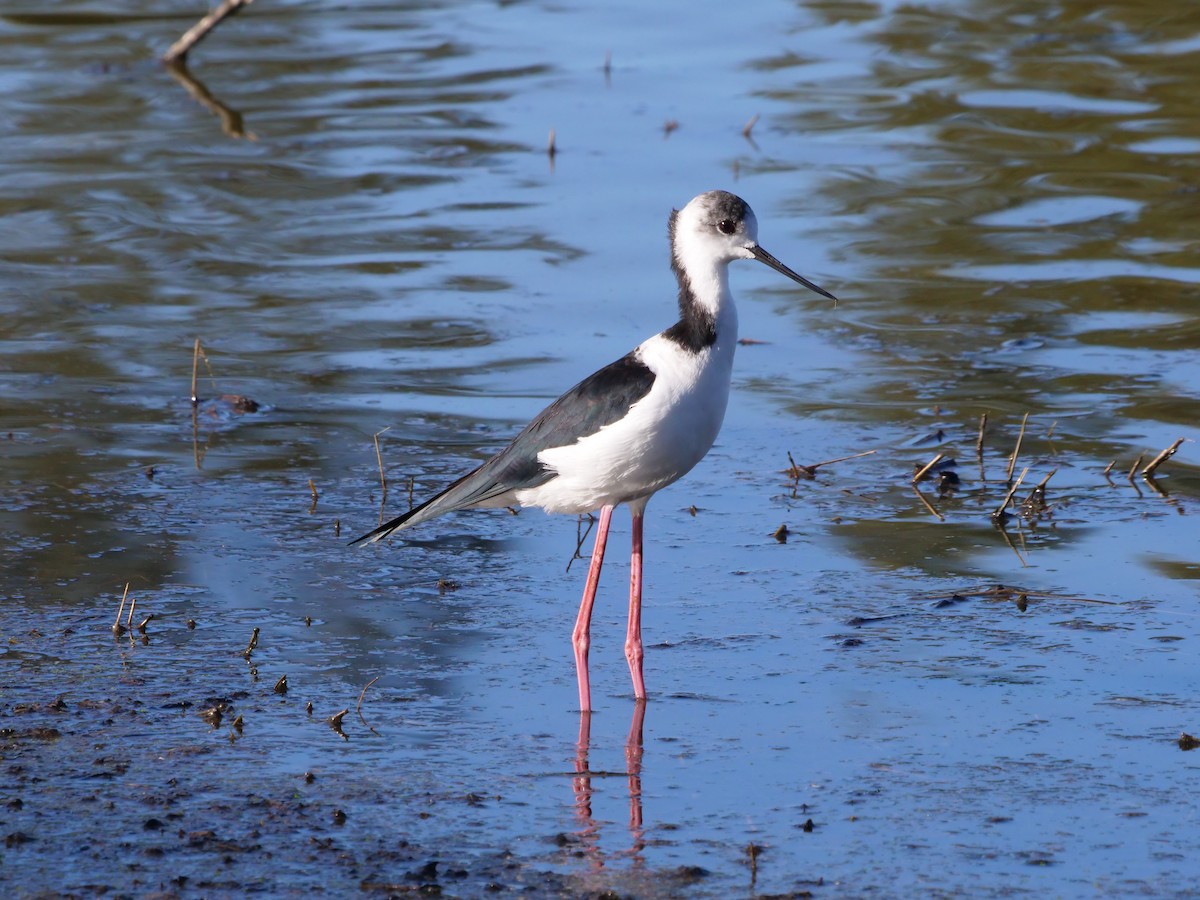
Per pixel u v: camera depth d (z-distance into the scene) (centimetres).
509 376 1393
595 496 908
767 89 2247
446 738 821
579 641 885
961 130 2042
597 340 1453
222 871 681
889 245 1672
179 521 1119
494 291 1575
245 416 1319
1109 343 1434
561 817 736
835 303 1543
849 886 671
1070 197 1798
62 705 845
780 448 1256
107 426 1293
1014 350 1427
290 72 2356
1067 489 1162
